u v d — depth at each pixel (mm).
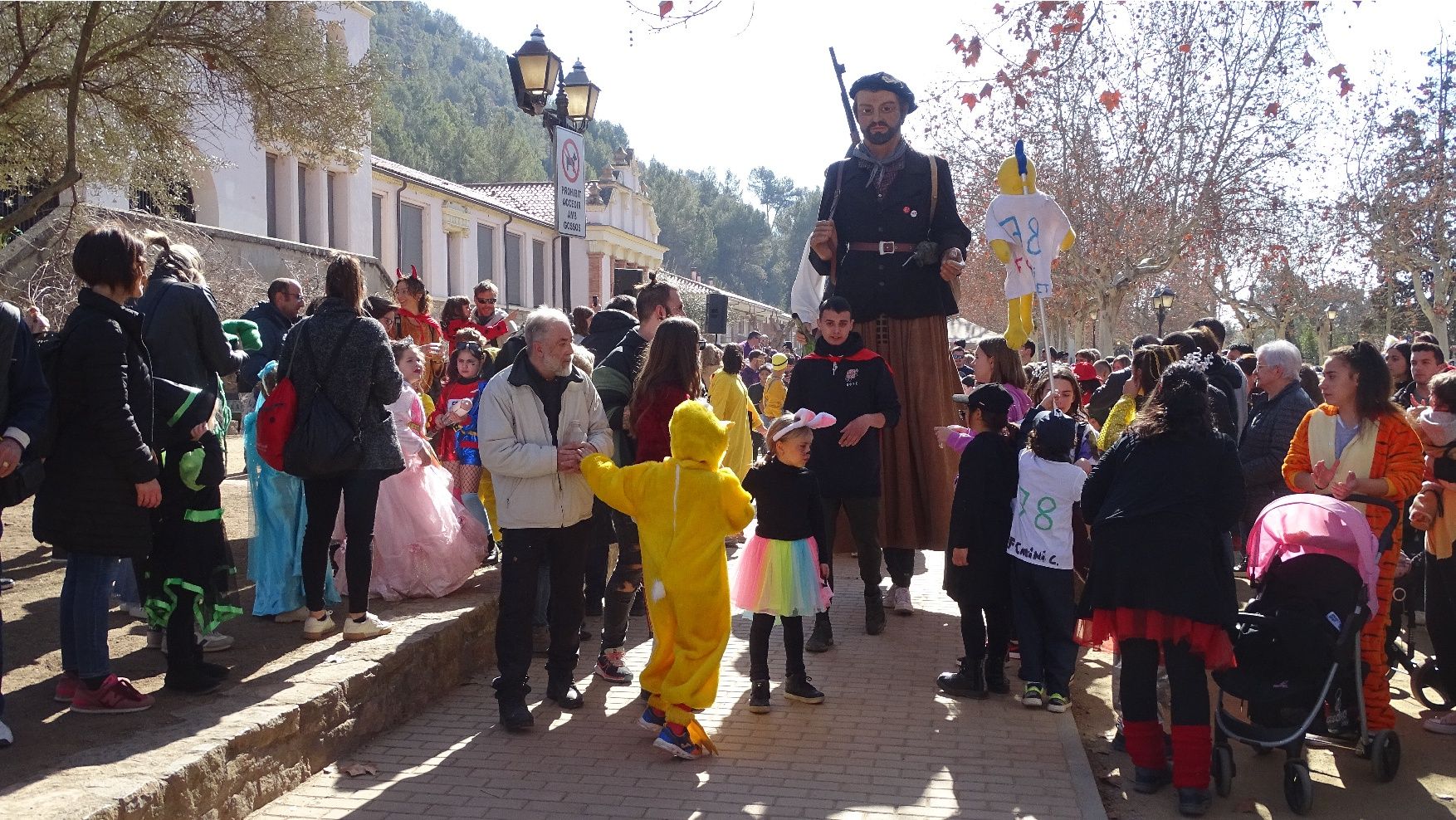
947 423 7352
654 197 88312
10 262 12531
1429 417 5391
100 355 4176
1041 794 4453
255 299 15586
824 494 6668
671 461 4883
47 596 6266
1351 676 4637
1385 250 30188
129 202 14383
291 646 5328
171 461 4582
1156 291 33594
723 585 4828
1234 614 4449
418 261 27844
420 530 6344
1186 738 4438
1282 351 6746
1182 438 4547
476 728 5148
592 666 6172
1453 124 28359
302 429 5156
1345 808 4516
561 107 10312
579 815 4180
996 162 26016
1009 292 6695
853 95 7320
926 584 8453
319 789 4367
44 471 4258
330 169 23016
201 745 3883
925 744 5016
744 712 5449
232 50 10977
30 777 3576
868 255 7367
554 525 5098
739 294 98875
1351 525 4613
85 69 9867
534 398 5074
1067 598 5426
